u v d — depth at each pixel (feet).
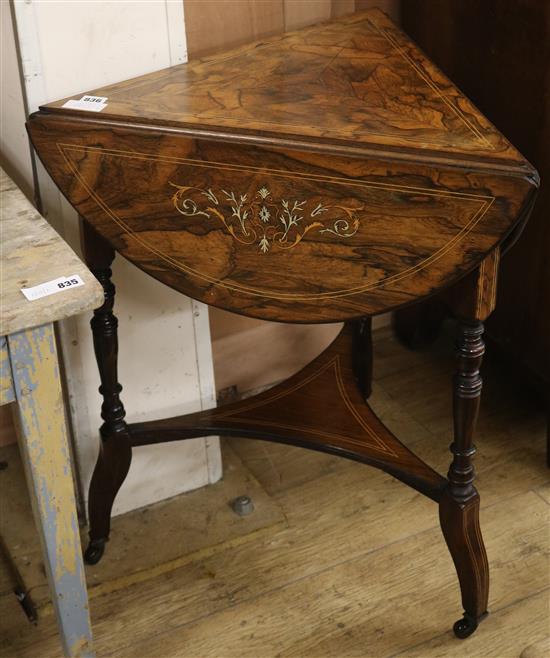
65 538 5.66
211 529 7.60
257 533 7.55
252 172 5.53
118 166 5.77
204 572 7.25
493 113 7.79
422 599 6.98
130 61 6.43
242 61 6.53
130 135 5.68
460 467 6.27
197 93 6.09
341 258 5.61
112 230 5.90
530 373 8.22
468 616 6.64
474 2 7.58
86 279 4.86
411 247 5.44
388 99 5.93
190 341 7.47
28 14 5.96
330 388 7.59
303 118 5.71
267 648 6.67
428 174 5.25
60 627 6.08
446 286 5.46
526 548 7.34
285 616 6.88
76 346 6.97
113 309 7.04
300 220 5.58
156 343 7.33
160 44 6.47
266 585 7.13
